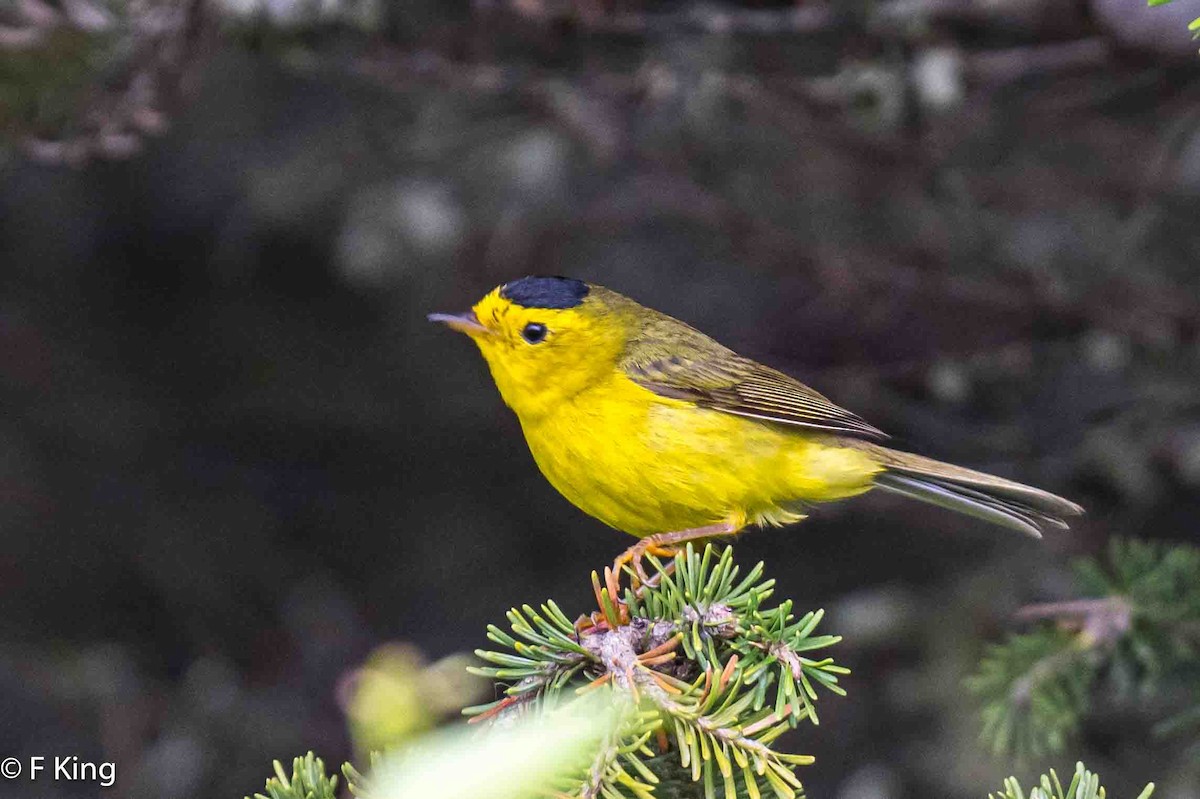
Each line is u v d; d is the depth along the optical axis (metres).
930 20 10.57
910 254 12.02
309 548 14.52
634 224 12.61
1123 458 11.97
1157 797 10.93
